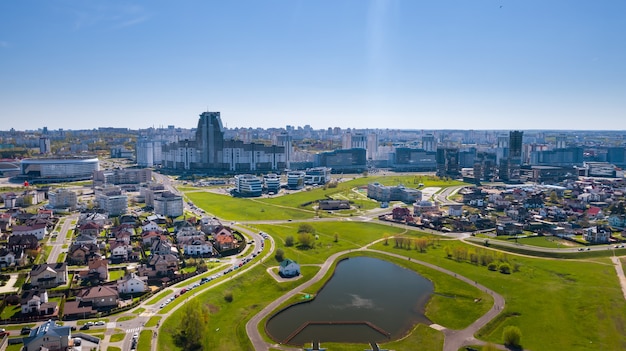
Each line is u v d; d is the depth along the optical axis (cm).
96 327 19312
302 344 19300
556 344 19275
